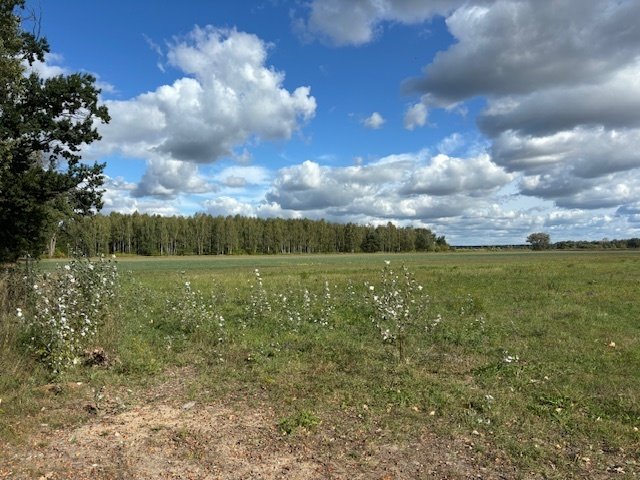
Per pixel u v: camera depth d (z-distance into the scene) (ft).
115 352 28.45
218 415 19.60
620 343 32.01
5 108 61.36
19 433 17.31
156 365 26.53
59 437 17.29
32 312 28.55
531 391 22.40
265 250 440.86
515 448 16.37
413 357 28.32
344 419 18.95
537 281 72.64
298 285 68.18
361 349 30.01
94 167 70.79
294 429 17.75
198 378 24.71
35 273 35.53
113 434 17.60
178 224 396.78
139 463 15.31
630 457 16.01
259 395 21.98
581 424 18.54
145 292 55.83
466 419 18.81
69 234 73.36
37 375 23.36
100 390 22.04
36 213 64.39
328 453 16.06
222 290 61.31
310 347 30.83
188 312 37.50
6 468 14.82
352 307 45.73
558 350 30.25
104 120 71.82
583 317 41.37
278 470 14.88
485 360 28.12
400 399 20.98
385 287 31.73
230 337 33.63
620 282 68.80
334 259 275.18
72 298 29.66
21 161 68.44
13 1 57.67
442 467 15.14
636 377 24.63
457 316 42.14
